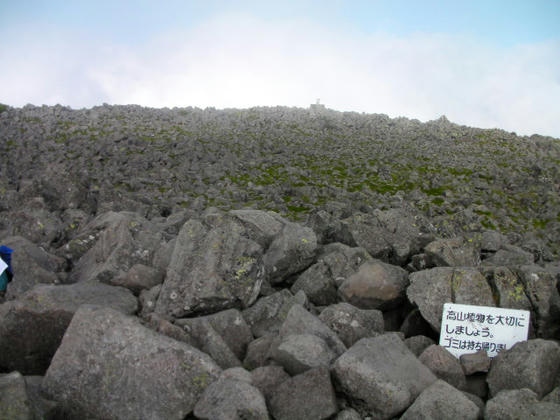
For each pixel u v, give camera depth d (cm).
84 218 581
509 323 338
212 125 2348
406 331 383
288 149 1977
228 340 340
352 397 275
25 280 398
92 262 445
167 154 1762
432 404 262
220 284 366
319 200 1352
